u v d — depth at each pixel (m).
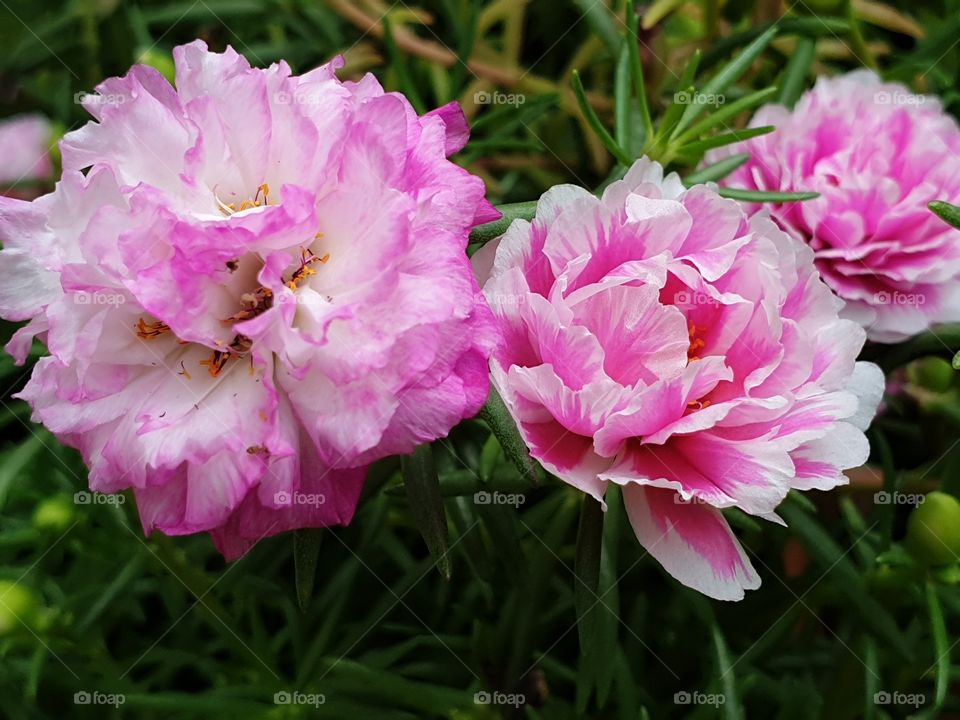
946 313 0.15
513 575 0.15
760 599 0.17
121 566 0.17
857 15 0.20
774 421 0.12
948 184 0.15
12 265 0.12
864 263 0.16
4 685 0.17
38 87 0.19
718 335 0.13
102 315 0.12
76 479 0.17
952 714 0.18
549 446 0.12
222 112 0.12
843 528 0.18
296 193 0.11
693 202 0.13
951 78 0.19
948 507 0.14
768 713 0.17
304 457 0.12
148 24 0.20
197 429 0.11
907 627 0.17
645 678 0.18
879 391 0.13
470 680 0.17
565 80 0.19
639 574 0.18
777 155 0.16
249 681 0.17
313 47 0.20
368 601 0.18
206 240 0.11
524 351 0.13
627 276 0.12
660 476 0.12
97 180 0.12
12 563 0.17
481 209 0.13
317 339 0.11
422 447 0.13
